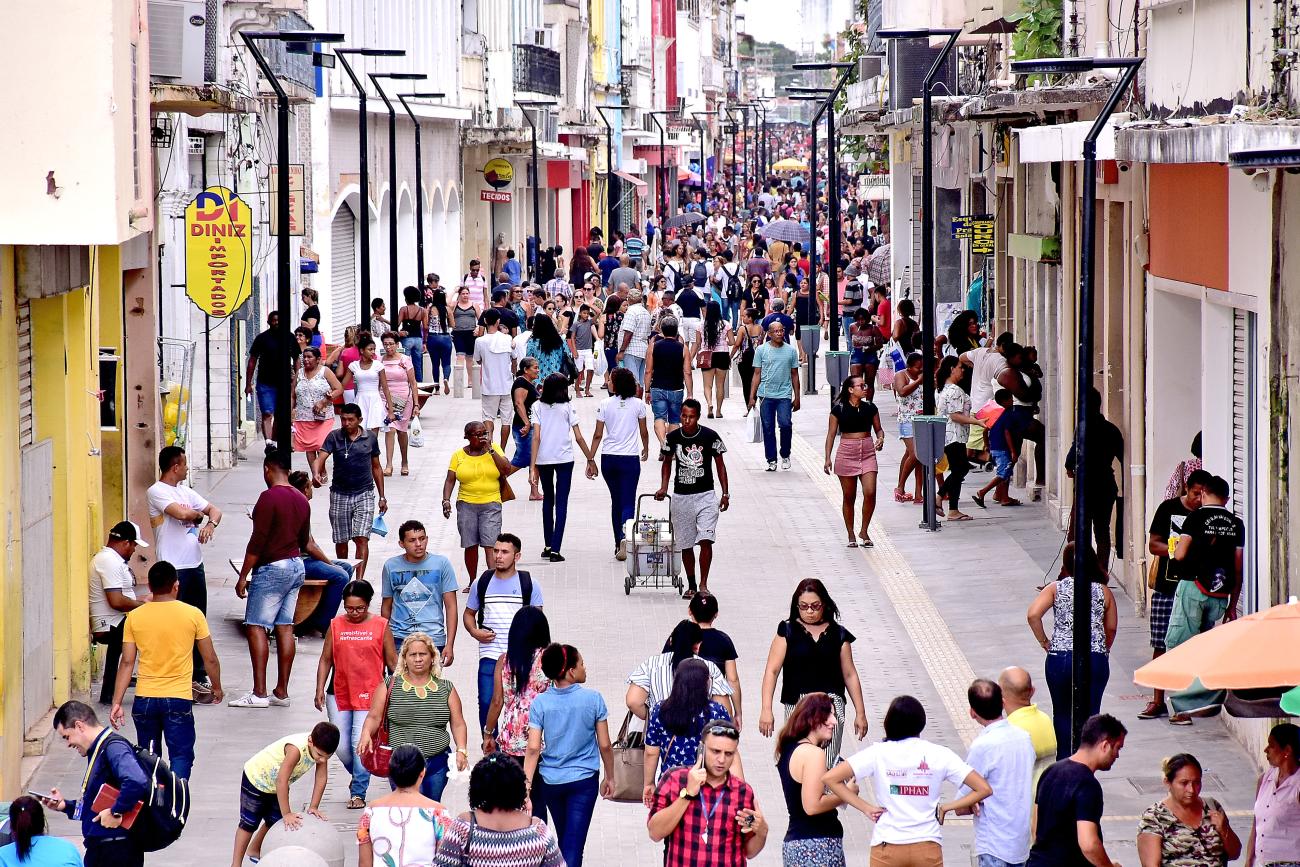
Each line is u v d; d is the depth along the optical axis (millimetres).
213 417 79938
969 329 79000
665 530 56219
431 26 144000
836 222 106938
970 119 70688
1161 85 47312
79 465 45250
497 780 27328
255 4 75500
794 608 35531
